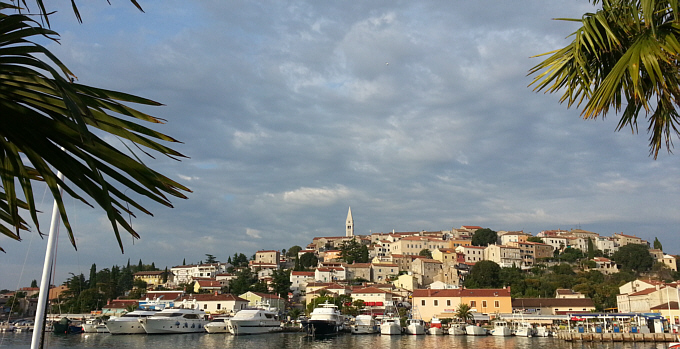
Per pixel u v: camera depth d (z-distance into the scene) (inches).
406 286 7539.4
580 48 385.4
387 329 4394.7
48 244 955.3
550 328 4660.4
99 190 230.8
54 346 3225.9
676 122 406.0
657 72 319.3
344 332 4630.9
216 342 3602.4
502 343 3715.6
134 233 244.2
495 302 5236.2
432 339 4065.0
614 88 338.3
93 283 7628.0
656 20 368.8
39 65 199.3
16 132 222.7
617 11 376.2
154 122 247.8
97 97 233.0
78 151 225.9
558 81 406.6
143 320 4023.1
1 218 292.0
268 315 4500.5
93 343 3442.4
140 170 236.8
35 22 221.3
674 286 4690.0
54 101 214.1
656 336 3735.2
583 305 5659.5
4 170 251.6
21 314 6707.7
